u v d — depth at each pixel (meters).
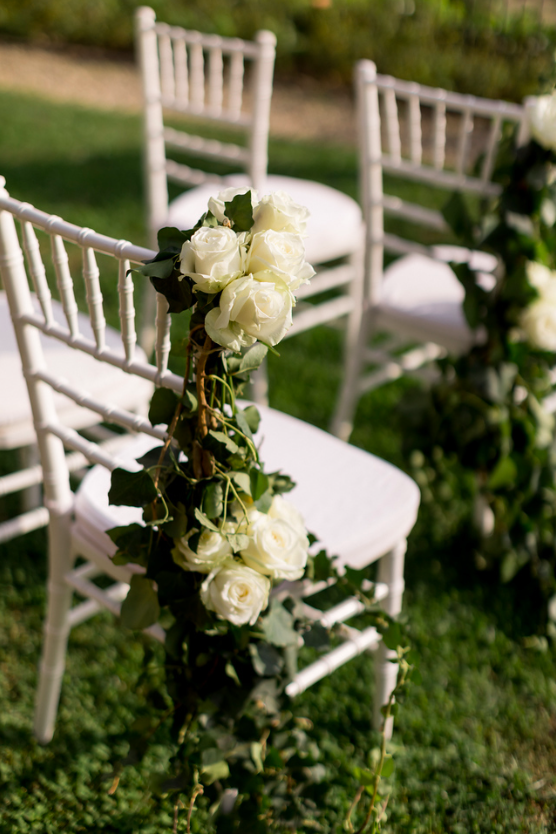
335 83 6.44
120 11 6.79
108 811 1.48
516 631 1.93
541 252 1.67
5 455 2.38
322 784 1.24
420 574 2.07
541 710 1.74
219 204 0.86
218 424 0.99
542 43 5.87
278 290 0.83
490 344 1.80
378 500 1.38
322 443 1.52
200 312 0.87
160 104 2.39
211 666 1.13
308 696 1.72
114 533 1.03
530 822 1.51
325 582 1.25
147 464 1.00
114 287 3.19
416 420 1.97
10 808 1.48
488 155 1.78
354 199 4.19
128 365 1.09
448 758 1.62
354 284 2.54
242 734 1.17
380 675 1.53
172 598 1.04
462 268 1.73
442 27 6.22
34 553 2.06
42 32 6.87
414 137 1.93
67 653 1.80
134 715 1.66
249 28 6.44
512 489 1.85
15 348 1.64
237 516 1.01
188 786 1.20
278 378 2.80
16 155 4.53
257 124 2.22
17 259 1.14
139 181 4.30
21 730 1.62
